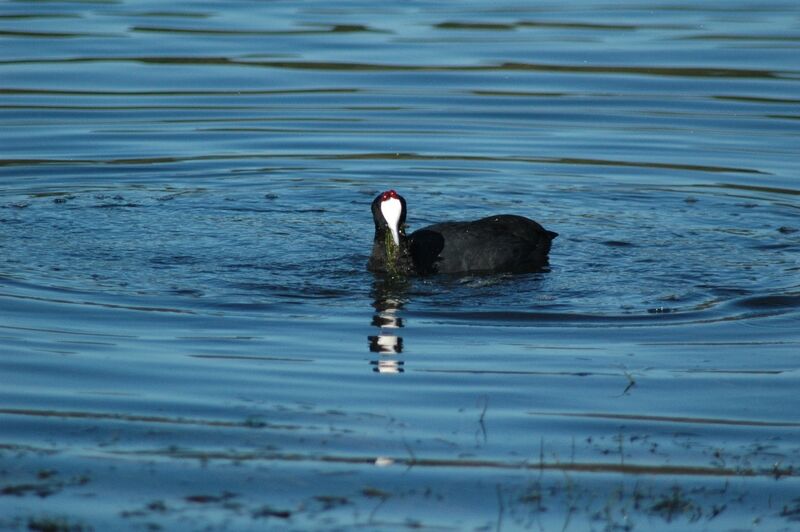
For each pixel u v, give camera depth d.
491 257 14.63
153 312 12.71
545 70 25.09
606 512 8.38
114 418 9.88
